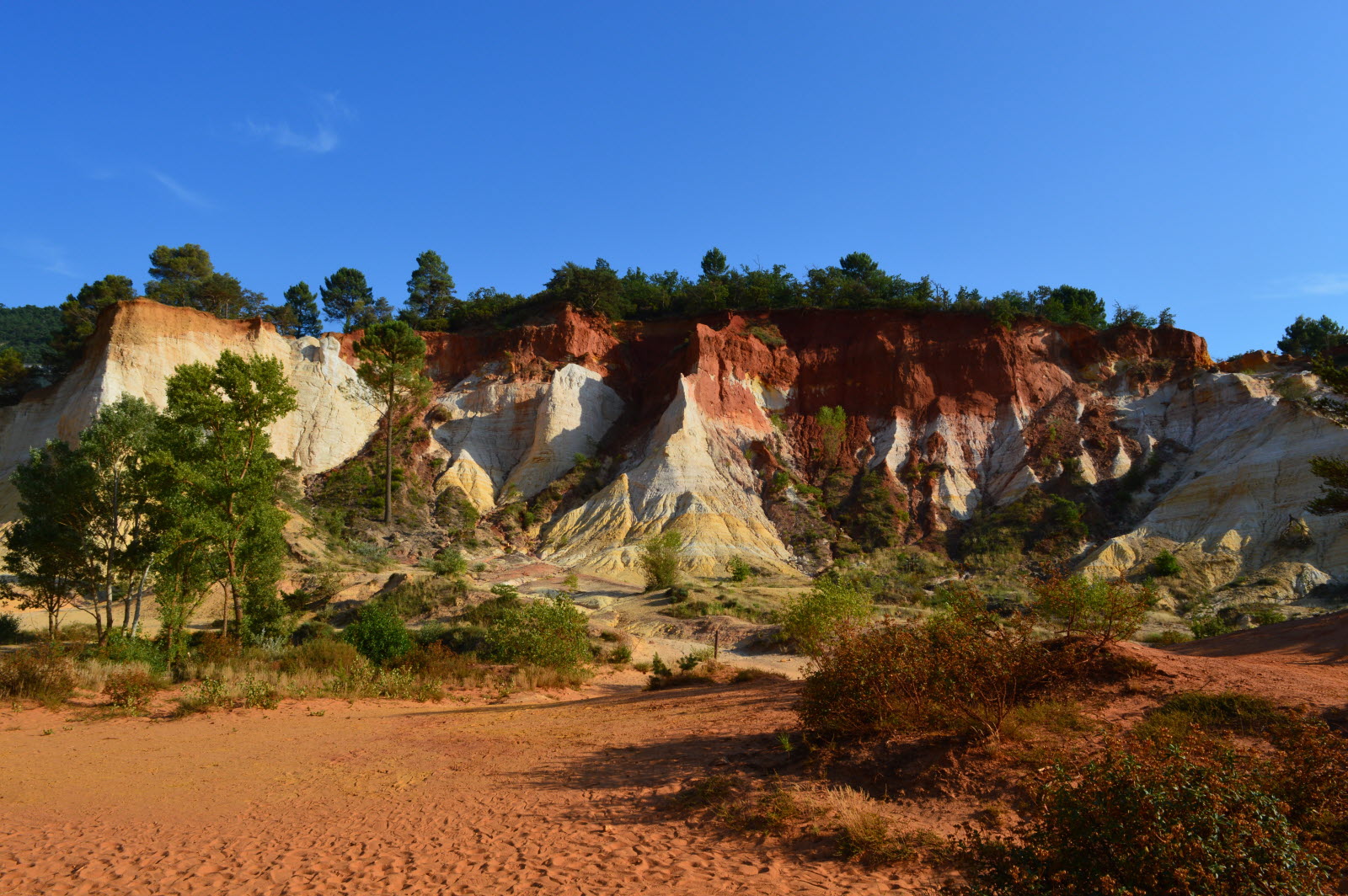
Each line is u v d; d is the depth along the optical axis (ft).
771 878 19.48
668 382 254.06
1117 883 14.38
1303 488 161.38
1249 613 126.31
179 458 86.79
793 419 252.01
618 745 37.22
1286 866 13.78
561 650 85.25
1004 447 231.09
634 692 67.92
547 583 168.86
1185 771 15.53
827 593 81.71
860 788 25.88
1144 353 248.73
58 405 213.87
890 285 304.09
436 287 339.98
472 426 250.78
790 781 26.94
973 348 249.34
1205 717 26.20
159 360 211.82
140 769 36.47
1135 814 14.78
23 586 92.17
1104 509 198.49
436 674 75.00
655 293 328.90
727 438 234.58
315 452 230.48
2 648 93.20
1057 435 224.94
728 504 209.87
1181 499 177.88
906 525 211.82
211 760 38.40
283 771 36.06
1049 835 15.98
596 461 236.43
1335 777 17.90
